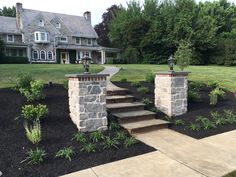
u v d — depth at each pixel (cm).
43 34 3344
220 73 1617
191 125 651
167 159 452
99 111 596
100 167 420
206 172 399
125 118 652
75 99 590
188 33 3125
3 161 427
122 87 990
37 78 1105
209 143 539
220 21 3706
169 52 3291
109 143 510
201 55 3189
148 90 935
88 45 3916
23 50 3303
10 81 992
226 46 3056
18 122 579
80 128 569
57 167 416
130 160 448
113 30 3953
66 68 1656
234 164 430
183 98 765
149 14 3712
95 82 586
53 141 510
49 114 631
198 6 3619
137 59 3406
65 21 3834
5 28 3197
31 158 435
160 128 648
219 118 712
